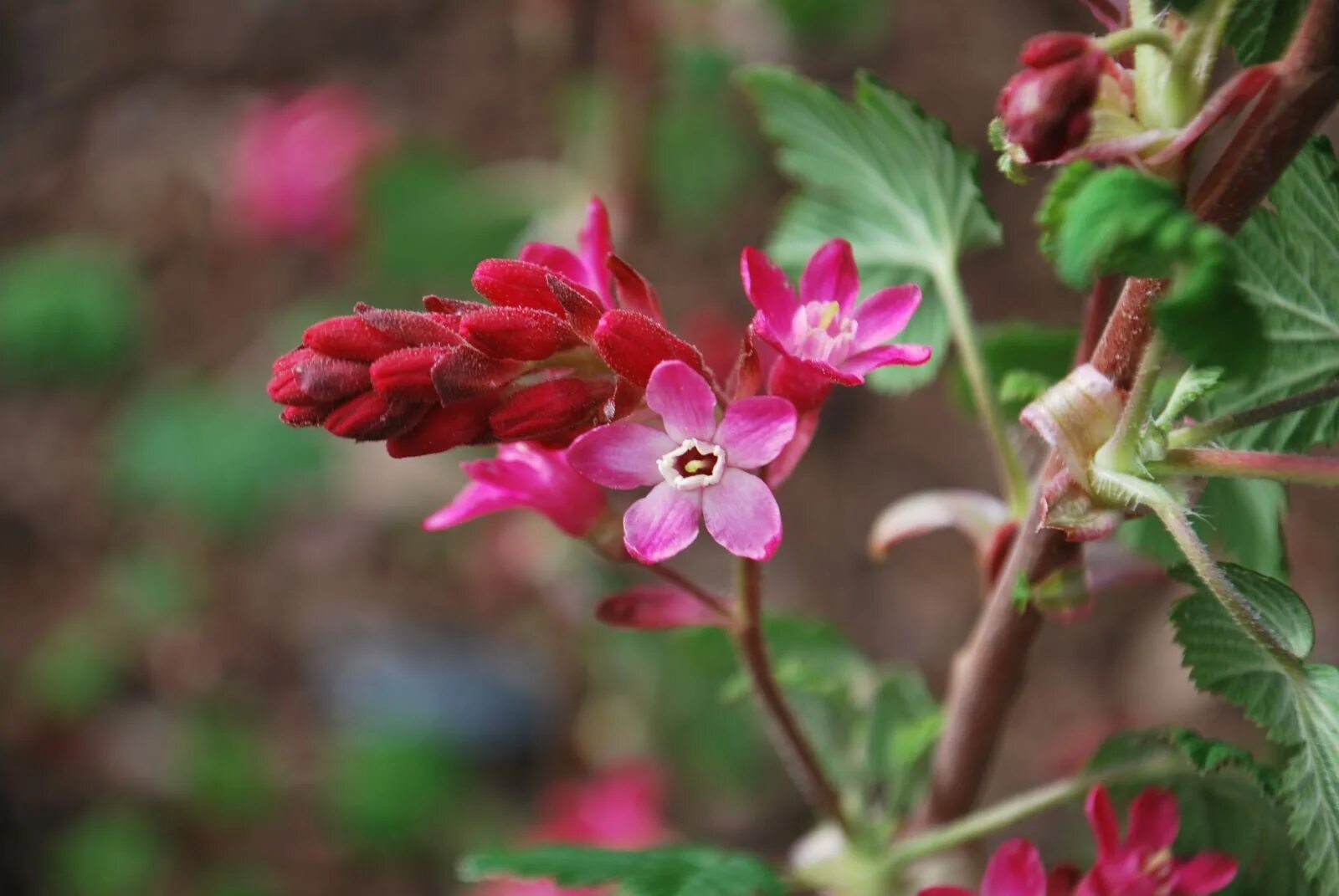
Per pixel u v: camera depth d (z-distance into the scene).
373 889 0.40
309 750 0.42
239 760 0.41
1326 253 0.18
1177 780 0.19
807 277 0.18
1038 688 0.42
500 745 0.41
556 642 0.42
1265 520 0.19
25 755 0.42
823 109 0.20
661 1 0.34
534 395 0.18
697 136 0.41
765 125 0.21
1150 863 0.18
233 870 0.40
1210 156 0.31
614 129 0.35
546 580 0.38
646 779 0.35
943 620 0.43
